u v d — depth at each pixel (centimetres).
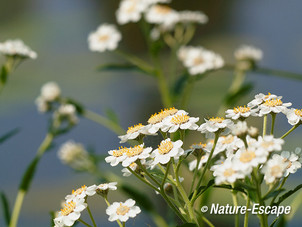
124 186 82
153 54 112
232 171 61
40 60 279
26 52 91
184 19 124
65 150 117
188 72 114
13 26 325
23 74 254
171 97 110
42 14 338
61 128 105
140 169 65
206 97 183
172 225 68
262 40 265
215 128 64
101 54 277
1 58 216
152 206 80
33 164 84
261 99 64
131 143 79
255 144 61
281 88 180
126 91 221
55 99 116
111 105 205
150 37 123
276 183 62
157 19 120
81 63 266
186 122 64
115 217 63
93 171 113
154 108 203
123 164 63
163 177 65
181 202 66
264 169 62
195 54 114
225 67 118
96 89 227
